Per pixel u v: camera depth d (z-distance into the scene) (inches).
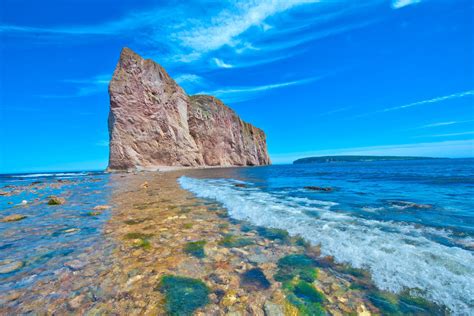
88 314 98.8
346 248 157.5
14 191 613.6
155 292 114.3
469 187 525.7
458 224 216.4
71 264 146.9
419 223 220.4
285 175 1093.8
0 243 188.1
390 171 1253.7
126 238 194.9
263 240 183.3
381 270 127.7
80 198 433.4
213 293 113.4
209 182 722.8
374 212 272.2
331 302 105.0
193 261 148.1
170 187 577.9
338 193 455.2
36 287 120.8
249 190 510.9
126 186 634.8
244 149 3319.4
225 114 2984.7
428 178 766.5
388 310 98.5
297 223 221.0
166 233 206.1
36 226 238.8
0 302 108.0
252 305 104.0
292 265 139.9
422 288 110.3
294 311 99.7
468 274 118.8
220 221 243.8
